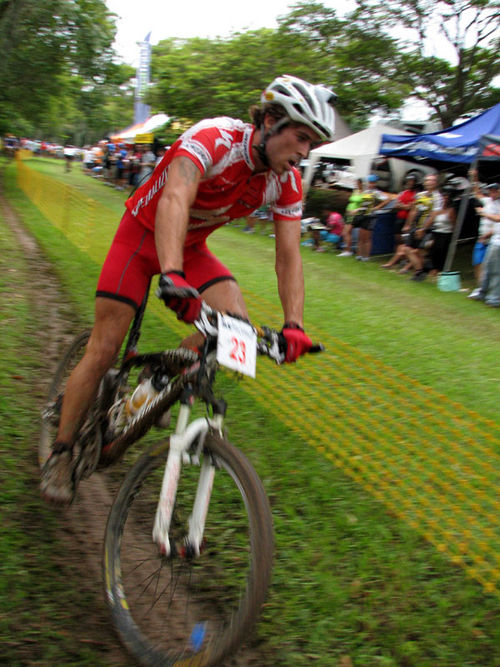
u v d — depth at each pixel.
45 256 7.38
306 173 15.09
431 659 1.90
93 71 20.41
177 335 4.62
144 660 1.79
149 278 2.21
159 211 1.81
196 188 1.87
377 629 1.99
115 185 21.84
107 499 2.59
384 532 2.47
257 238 12.39
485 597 2.18
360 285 8.25
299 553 2.31
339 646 1.92
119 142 24.98
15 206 12.70
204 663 1.66
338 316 6.09
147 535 2.05
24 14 17.38
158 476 2.00
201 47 16.42
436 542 2.42
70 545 2.26
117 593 1.92
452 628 2.02
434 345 5.30
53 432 2.79
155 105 17.16
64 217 9.53
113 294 2.12
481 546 2.39
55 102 28.53
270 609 2.03
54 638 1.84
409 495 2.74
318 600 2.08
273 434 3.22
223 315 1.67
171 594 1.95
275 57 16.67
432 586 2.20
